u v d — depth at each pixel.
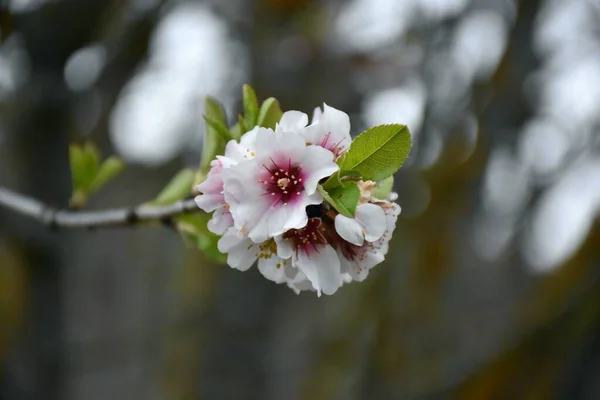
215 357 1.26
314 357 1.29
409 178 1.18
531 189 1.20
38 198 0.94
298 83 1.28
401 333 1.15
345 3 1.29
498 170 1.19
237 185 0.43
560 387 0.91
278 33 1.29
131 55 1.05
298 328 1.34
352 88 1.28
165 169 1.59
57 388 0.97
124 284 1.63
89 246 1.50
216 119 0.47
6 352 0.92
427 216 1.16
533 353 0.94
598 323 0.90
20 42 0.90
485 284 1.33
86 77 1.00
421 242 1.16
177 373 1.29
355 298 1.25
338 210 0.42
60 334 0.97
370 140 0.43
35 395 0.95
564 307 0.92
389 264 1.18
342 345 1.25
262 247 0.45
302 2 1.27
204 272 1.32
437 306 1.17
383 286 1.19
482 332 1.19
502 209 1.27
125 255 1.69
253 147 0.44
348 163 0.43
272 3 1.26
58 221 0.54
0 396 0.93
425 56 1.19
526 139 1.16
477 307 1.23
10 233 0.93
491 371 0.97
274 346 1.29
